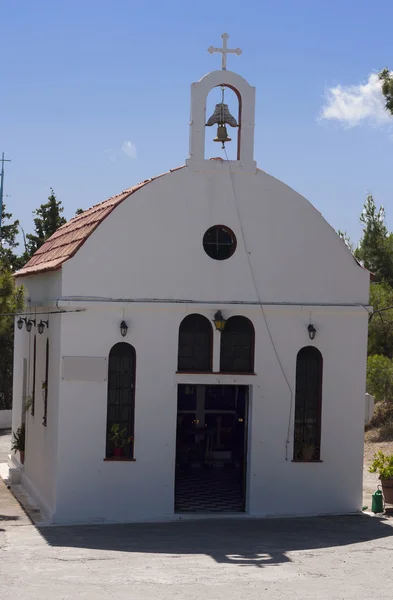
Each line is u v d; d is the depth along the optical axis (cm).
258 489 1820
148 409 1778
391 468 1897
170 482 1780
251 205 1841
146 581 1166
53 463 1769
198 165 1812
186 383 1797
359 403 1875
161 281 1791
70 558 1350
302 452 1847
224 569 1261
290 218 1858
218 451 2273
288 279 1850
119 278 1767
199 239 1811
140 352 1775
